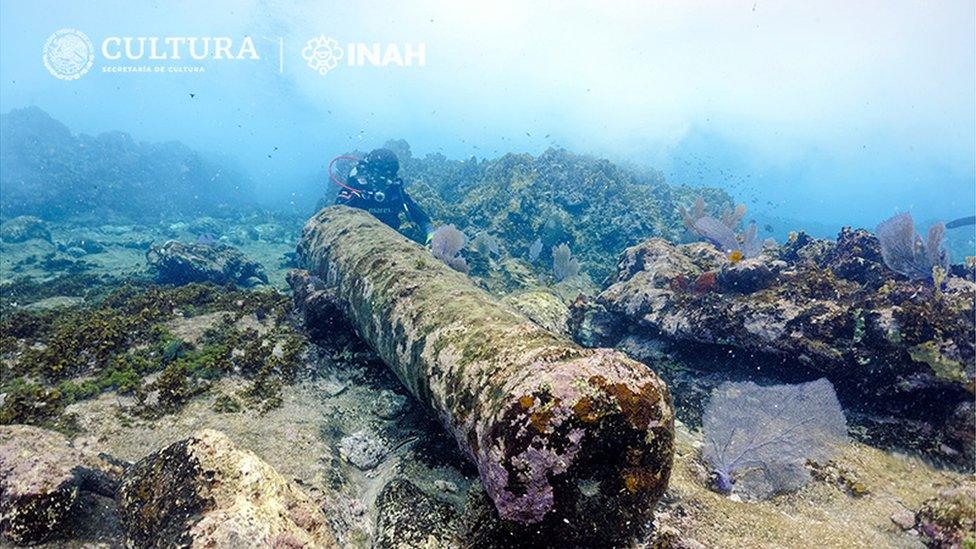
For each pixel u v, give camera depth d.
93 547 2.47
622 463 2.35
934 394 3.86
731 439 3.74
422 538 2.73
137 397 4.09
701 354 5.29
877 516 3.07
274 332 5.48
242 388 4.45
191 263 9.05
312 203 31.11
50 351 4.57
